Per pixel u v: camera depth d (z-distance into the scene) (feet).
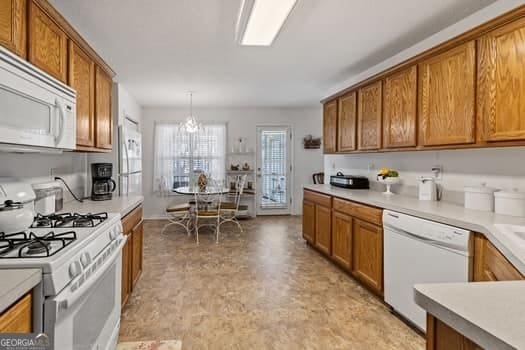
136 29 8.70
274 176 22.70
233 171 21.83
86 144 8.11
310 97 18.11
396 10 7.65
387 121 10.19
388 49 10.30
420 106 8.71
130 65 11.99
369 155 13.11
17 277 3.42
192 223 19.12
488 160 7.78
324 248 12.69
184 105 20.56
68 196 9.70
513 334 2.00
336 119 13.74
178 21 8.21
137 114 19.49
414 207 7.90
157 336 7.28
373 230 9.18
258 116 22.20
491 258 5.42
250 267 11.98
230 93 16.99
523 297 2.60
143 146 21.07
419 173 10.17
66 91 6.16
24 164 7.29
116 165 13.08
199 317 8.17
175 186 21.29
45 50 5.94
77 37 7.26
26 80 4.79
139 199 9.99
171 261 12.62
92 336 4.81
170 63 11.75
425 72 8.50
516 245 4.54
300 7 7.50
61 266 3.87
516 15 5.99
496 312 2.32
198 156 21.52
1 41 4.63
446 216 6.63
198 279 10.75
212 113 21.74
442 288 2.80
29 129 4.92
